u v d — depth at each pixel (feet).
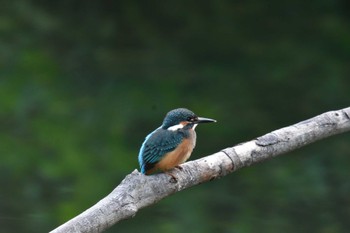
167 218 43.52
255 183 48.49
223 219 43.96
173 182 18.75
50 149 51.31
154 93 60.34
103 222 16.67
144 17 72.49
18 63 64.49
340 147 53.62
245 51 67.56
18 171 48.24
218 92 61.11
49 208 43.16
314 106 59.16
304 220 43.83
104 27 70.54
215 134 54.39
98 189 46.21
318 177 49.44
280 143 20.22
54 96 59.77
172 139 22.24
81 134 53.83
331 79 63.05
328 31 70.95
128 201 17.26
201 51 67.56
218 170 19.66
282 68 64.95
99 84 61.98
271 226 42.98
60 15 71.46
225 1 74.13
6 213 42.39
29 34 68.64
